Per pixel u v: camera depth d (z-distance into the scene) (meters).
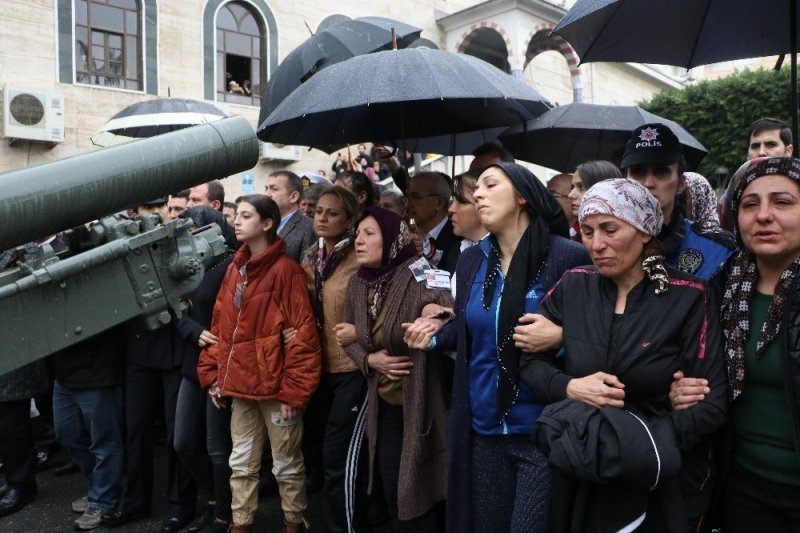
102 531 3.75
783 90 13.56
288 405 3.22
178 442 3.65
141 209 4.48
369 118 4.28
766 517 1.81
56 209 1.26
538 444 1.89
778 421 1.76
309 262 3.67
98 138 7.37
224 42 13.10
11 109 10.46
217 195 5.67
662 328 1.84
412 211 3.78
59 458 5.08
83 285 1.38
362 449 3.26
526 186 2.34
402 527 2.90
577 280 2.07
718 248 2.30
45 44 10.93
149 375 3.85
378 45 4.60
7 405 4.07
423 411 2.71
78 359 3.72
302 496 3.40
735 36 2.83
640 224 1.88
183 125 6.58
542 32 16.48
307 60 4.51
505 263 2.42
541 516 2.18
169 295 1.52
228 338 3.36
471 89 2.91
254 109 13.36
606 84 20.73
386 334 2.79
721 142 14.38
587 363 1.90
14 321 1.28
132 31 12.03
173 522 3.75
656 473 1.68
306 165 13.62
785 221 1.70
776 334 1.74
